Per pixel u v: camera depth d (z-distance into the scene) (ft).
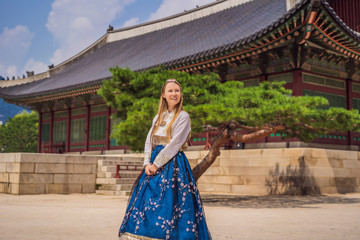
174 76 43.11
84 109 100.22
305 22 48.75
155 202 11.51
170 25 116.78
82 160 55.93
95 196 50.47
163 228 11.10
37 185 51.26
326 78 62.95
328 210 33.78
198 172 43.29
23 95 106.73
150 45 105.60
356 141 65.51
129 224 11.59
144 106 39.37
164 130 12.65
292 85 59.47
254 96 38.63
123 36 132.36
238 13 89.81
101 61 115.34
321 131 45.60
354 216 28.94
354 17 72.49
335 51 59.62
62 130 106.32
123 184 55.52
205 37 82.38
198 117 38.19
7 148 242.37
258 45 55.93
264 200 45.93
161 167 12.16
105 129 93.56
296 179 54.34
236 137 42.57
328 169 57.31
